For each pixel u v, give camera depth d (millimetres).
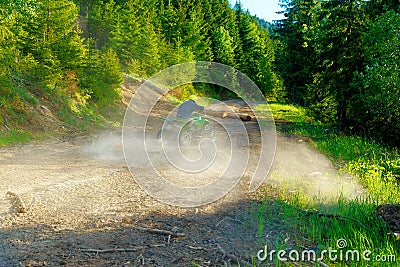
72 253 4055
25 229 4730
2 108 14109
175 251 4184
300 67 35094
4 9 15609
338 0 16594
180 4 53156
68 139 13969
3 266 3709
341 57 16172
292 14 37500
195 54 43812
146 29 36219
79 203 5906
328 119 19672
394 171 9078
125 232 4711
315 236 4711
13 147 11578
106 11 42312
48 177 7645
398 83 12211
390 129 13594
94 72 21938
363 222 5039
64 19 19125
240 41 57250
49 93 17688
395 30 12508
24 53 18438
